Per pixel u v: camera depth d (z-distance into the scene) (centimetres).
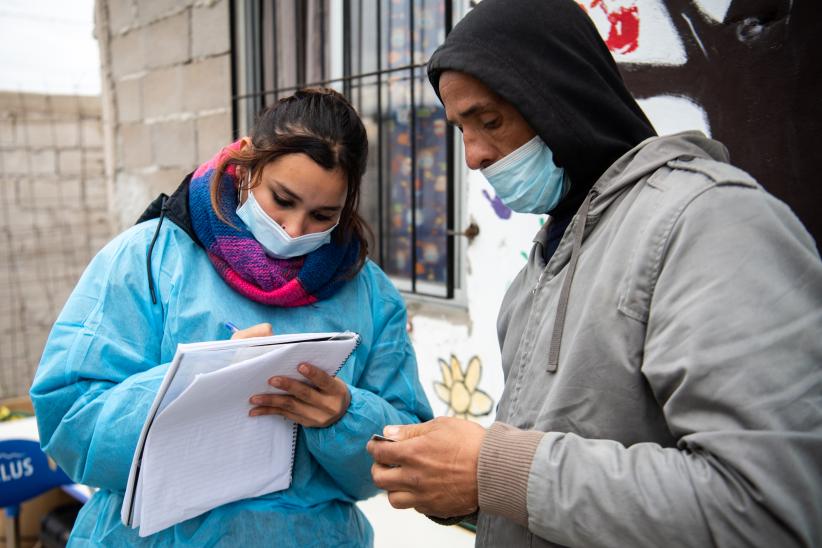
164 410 106
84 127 669
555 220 118
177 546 122
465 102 107
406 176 291
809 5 159
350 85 307
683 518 79
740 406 78
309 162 126
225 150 135
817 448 77
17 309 641
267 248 135
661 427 92
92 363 120
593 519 84
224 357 107
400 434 103
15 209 643
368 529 151
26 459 266
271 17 343
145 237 131
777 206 88
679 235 87
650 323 88
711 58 176
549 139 101
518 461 90
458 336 257
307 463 134
